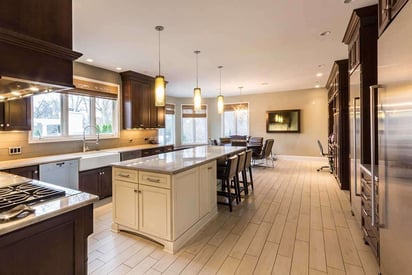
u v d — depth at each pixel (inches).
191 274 77.8
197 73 219.6
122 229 107.9
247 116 361.1
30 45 48.5
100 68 192.7
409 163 49.2
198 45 146.0
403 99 51.3
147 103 227.1
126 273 78.5
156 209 96.0
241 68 203.2
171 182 92.1
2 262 40.1
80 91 175.9
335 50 158.2
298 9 104.0
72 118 175.0
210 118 387.9
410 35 48.0
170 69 203.3
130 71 205.6
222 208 141.2
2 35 44.0
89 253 90.7
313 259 86.3
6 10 45.3
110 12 103.3
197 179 111.6
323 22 117.0
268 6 101.0
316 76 238.5
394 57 55.8
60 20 54.2
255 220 122.6
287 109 332.2
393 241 58.1
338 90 182.9
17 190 59.4
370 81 103.0
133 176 102.0
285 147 335.9
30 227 43.8
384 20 65.2
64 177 137.2
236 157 142.9
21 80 48.1
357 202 113.3
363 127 103.6
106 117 203.6
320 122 314.0
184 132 382.6
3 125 123.8
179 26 118.7
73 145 173.2
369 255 88.5
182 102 378.6
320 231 109.0
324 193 169.2
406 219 51.1
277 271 79.3
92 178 152.9
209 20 112.8
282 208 139.7
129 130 222.4
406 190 50.8
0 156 132.3
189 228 103.7
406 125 50.1
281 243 98.3
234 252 91.5
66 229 50.4
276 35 132.4
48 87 57.2
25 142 143.6
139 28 120.2
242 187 177.5
